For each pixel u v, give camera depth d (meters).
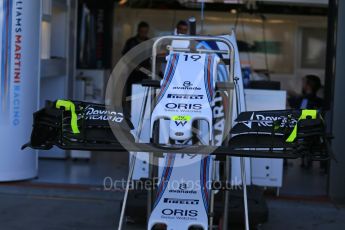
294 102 9.76
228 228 6.44
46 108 4.65
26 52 7.86
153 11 11.10
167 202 5.06
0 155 7.96
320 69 11.55
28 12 7.82
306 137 4.52
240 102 6.68
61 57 9.48
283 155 4.34
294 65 11.66
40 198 7.54
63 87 9.48
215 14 11.01
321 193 8.07
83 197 7.62
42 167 9.09
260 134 4.54
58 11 9.50
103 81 10.13
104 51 11.05
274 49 11.34
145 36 10.04
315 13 10.98
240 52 11.12
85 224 6.61
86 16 10.50
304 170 9.56
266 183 7.70
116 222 6.70
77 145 4.45
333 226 6.73
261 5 10.63
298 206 7.48
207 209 5.04
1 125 7.90
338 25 7.55
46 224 6.56
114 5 11.11
